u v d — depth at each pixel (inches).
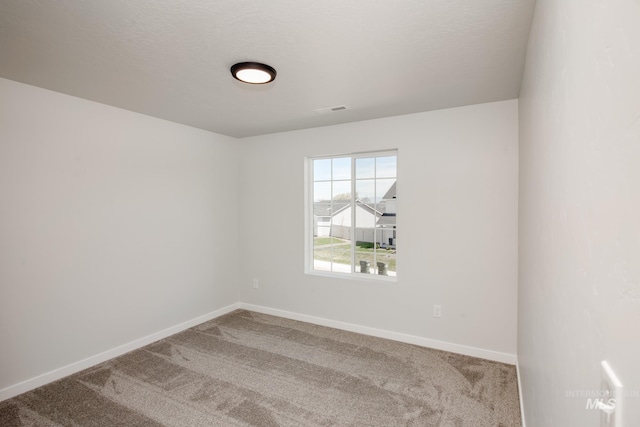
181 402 90.8
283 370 108.3
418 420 82.7
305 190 154.9
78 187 108.3
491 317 115.2
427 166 124.8
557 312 37.7
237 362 114.0
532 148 64.2
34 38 69.9
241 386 98.8
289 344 129.0
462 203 119.0
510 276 112.0
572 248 30.4
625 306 17.7
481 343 116.8
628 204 17.4
